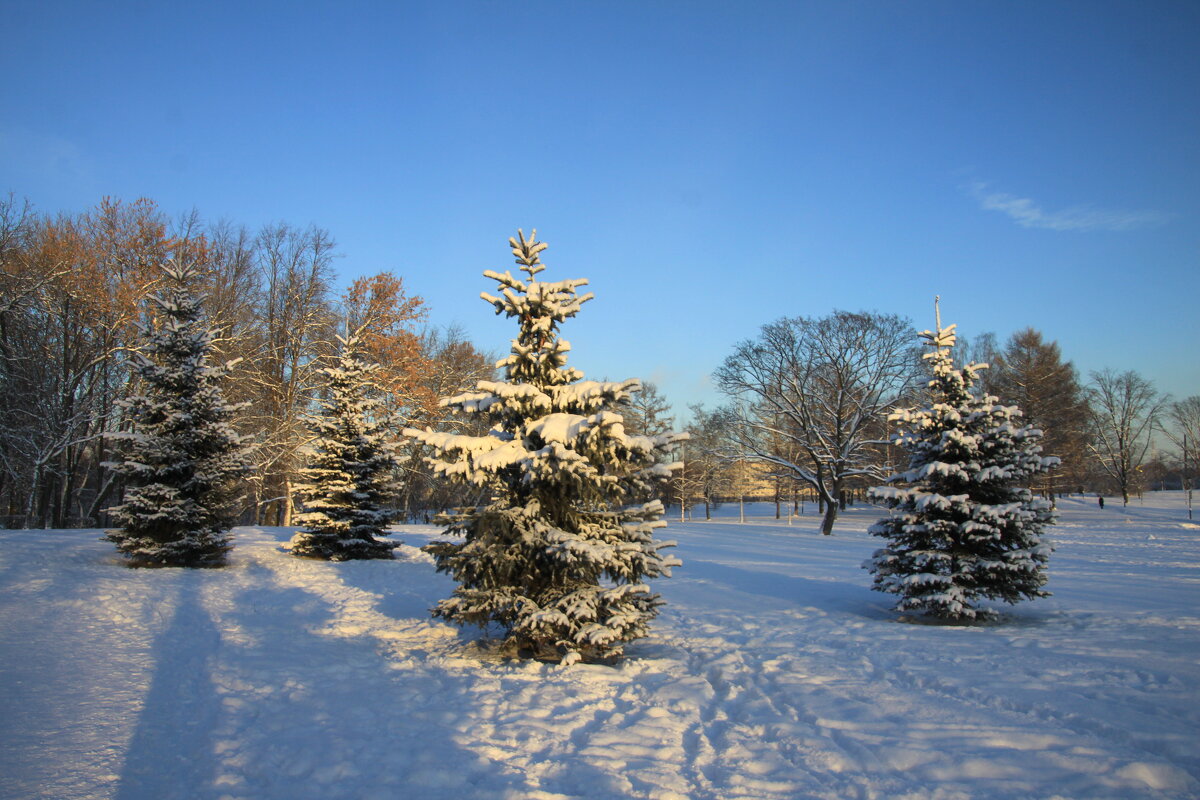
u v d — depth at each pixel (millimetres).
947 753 5340
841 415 40750
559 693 7320
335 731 6043
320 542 20016
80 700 6742
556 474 8320
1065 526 38875
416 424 32312
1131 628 10578
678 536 36531
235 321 32281
